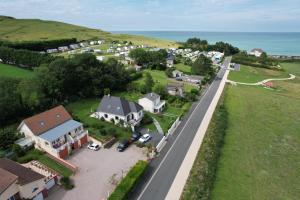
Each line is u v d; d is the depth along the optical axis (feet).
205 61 387.55
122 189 116.57
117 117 196.65
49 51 534.78
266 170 145.59
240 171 142.92
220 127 194.18
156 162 149.07
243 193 124.47
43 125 163.32
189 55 595.06
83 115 212.02
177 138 180.55
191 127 199.62
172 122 207.41
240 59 578.25
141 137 175.73
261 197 122.52
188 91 296.10
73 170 138.51
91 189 124.47
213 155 153.48
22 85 204.33
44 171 131.64
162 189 124.47
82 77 254.06
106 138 172.76
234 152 163.53
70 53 517.14
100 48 625.82
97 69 273.33
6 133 154.81
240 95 295.69
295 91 337.93
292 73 490.90
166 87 286.46
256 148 170.91
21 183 105.81
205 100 271.49
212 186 128.26
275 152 166.71
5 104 182.70
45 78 220.23
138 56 433.07
